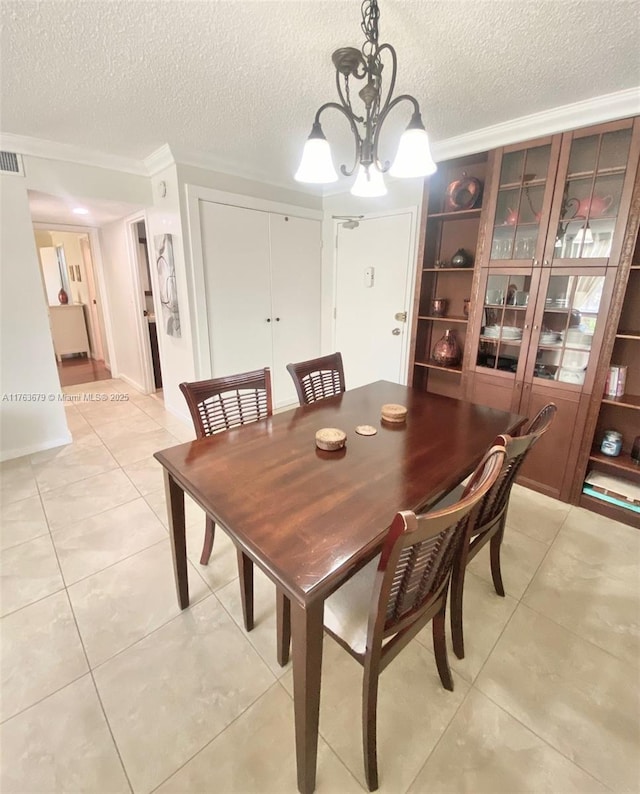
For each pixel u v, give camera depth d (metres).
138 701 1.27
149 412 3.92
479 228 2.58
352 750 1.15
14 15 1.36
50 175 2.74
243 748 1.15
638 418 2.31
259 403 1.96
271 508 1.10
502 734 1.19
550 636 1.52
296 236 3.74
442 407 1.98
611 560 1.93
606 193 2.08
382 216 3.45
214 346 3.34
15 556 1.92
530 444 1.25
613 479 2.36
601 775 1.09
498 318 2.59
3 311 2.75
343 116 2.22
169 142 2.66
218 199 3.09
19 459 2.93
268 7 1.33
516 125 2.26
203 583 1.77
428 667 1.40
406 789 1.06
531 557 1.95
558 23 1.41
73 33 1.47
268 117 2.25
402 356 3.55
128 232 4.02
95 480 2.64
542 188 2.31
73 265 6.14
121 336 4.84
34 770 1.09
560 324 2.33
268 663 1.41
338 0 1.30
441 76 1.79
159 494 2.47
